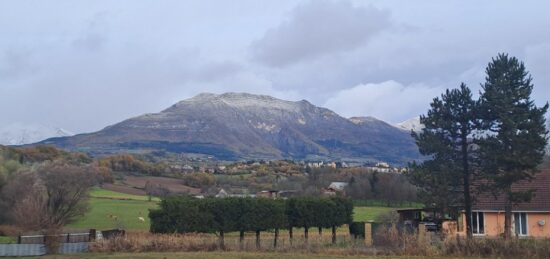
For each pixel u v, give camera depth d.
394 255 27.17
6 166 62.94
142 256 27.86
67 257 29.41
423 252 27.31
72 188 57.88
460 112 37.00
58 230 34.75
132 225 60.69
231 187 105.06
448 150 36.81
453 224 40.72
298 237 36.62
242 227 34.75
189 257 26.94
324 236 36.91
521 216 43.19
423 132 37.84
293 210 37.81
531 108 35.44
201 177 112.81
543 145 34.94
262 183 109.88
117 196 89.44
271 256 26.94
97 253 30.89
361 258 26.12
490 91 35.53
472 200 37.59
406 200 80.06
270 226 35.78
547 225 42.44
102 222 63.84
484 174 36.50
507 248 26.08
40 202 48.59
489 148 35.53
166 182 107.69
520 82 35.72
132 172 113.88
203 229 34.09
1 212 57.31
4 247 31.84
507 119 34.38
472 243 26.78
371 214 66.69
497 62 36.09
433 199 36.66
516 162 34.47
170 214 34.12
